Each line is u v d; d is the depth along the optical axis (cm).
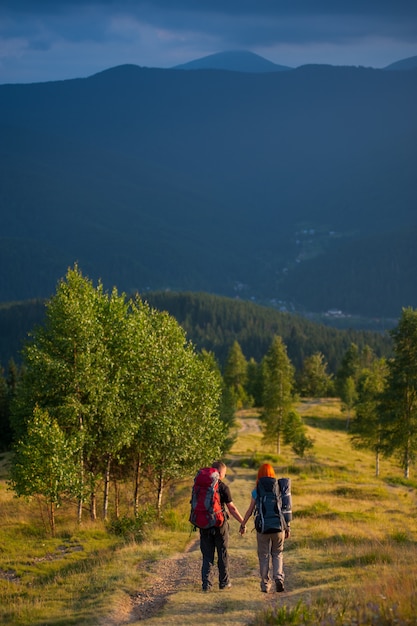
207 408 2778
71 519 2658
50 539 1917
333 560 1305
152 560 1442
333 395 14225
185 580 1225
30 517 2675
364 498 3044
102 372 2444
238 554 1442
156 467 2616
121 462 2544
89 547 1775
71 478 2233
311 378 14175
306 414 10425
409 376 4469
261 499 1054
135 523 2083
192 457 2733
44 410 2459
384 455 4662
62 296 2478
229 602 1011
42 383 2459
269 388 6831
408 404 4544
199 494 1086
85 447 2506
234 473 4269
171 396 2589
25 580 1444
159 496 2647
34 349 2453
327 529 1775
